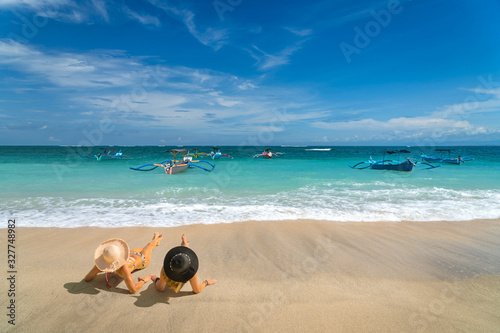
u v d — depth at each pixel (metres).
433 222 7.17
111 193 11.16
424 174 19.45
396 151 22.94
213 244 5.42
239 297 3.40
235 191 11.80
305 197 10.47
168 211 8.09
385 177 17.39
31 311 2.97
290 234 6.12
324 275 4.09
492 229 6.59
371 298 3.42
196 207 8.58
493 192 11.52
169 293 3.47
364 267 4.39
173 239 5.68
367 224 6.96
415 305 3.27
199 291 3.51
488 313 3.13
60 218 7.23
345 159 39.16
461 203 9.39
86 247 5.11
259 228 6.52
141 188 12.52
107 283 3.58
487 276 4.11
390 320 2.95
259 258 4.74
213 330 2.74
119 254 3.34
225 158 43.31
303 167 25.38
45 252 4.81
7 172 18.70
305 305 3.23
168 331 2.72
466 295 3.54
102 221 6.98
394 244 5.54
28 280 3.70
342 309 3.15
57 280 3.71
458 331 2.78
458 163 29.19
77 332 2.66
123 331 2.70
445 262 4.63
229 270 4.23
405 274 4.16
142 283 3.55
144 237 5.80
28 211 7.97
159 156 43.62
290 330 2.74
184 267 3.17
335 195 10.88
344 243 5.58
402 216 7.71
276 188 12.66
